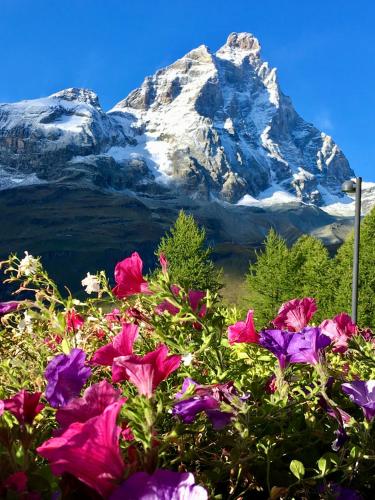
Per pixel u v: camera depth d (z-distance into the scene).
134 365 1.17
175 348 1.60
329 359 2.08
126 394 1.43
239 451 1.22
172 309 1.77
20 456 1.03
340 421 1.34
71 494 0.86
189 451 1.25
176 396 1.43
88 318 1.99
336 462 1.23
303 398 1.44
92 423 0.85
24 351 1.94
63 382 1.21
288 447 1.37
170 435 1.08
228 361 1.78
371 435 1.42
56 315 1.89
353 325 2.09
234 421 1.24
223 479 1.29
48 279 1.96
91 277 1.94
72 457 0.84
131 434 1.22
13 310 1.85
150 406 1.09
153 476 0.79
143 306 1.92
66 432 0.84
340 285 40.34
